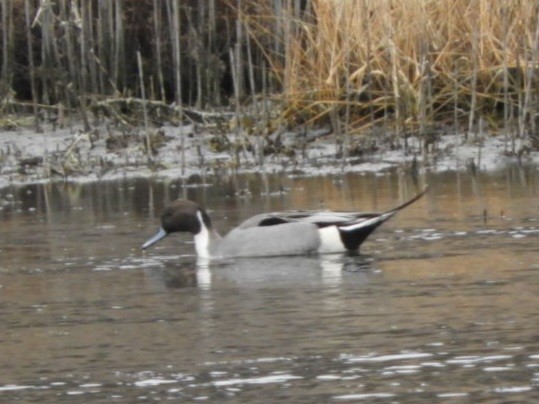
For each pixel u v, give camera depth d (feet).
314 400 62.39
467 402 60.95
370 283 89.10
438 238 106.32
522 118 163.53
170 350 72.59
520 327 73.92
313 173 154.71
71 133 179.63
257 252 102.89
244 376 66.69
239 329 76.84
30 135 180.24
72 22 187.21
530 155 158.61
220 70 194.59
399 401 61.62
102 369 69.15
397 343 71.82
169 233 105.50
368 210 122.42
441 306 80.48
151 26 200.03
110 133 176.65
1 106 186.70
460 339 71.97
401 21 172.55
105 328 78.59
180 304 84.84
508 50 171.94
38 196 145.59
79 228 120.06
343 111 176.24
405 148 163.22
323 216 103.50
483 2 171.12
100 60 189.16
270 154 167.53
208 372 67.77
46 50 187.62
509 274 89.66
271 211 125.39
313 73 176.55
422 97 164.35
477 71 172.24
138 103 185.98
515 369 65.72
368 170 154.81
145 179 156.56
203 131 179.32
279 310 81.61
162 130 180.86
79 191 148.36
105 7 190.60
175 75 186.39
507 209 119.44
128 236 114.73
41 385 66.59
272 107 181.37
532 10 169.68
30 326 79.97
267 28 191.83
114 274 96.84
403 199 129.49
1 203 140.97
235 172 159.02
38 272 98.48
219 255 103.50
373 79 174.50
